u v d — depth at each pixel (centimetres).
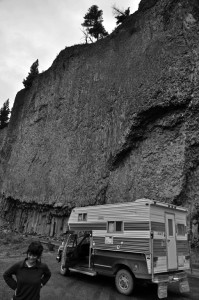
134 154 2714
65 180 3603
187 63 2484
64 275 1350
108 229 1187
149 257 1003
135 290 1114
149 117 2625
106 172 2977
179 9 2764
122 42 3481
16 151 5191
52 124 4397
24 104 5634
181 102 2412
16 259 1750
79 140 3625
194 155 2325
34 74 6066
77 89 4044
